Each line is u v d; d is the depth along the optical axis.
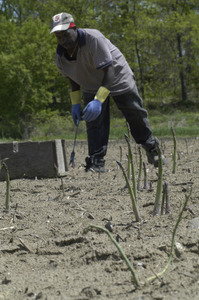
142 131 5.88
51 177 5.70
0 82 26.92
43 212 3.68
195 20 33.72
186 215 3.14
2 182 5.60
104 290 2.04
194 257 2.38
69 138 21.44
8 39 28.11
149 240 2.61
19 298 2.08
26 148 5.82
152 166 6.12
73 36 5.07
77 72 5.46
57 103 36.38
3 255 2.71
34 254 2.71
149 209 3.47
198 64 36.94
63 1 33.72
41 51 27.83
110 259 2.46
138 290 2.01
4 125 26.75
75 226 3.16
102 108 5.75
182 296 1.91
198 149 8.62
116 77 5.55
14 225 3.34
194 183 4.34
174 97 38.03
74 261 2.50
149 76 36.22
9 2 35.38
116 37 34.44
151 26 33.19
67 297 1.99
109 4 34.38
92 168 5.87
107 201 3.90
